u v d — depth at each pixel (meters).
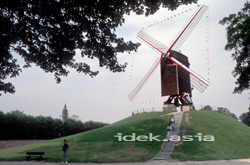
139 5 12.34
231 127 28.69
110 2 11.66
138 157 18.67
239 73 34.56
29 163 16.59
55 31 11.98
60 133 58.06
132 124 32.47
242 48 31.20
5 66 13.41
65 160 16.88
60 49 12.56
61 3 11.26
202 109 40.97
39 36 12.55
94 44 13.00
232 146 22.20
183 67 37.81
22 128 49.12
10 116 47.53
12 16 11.70
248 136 25.58
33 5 11.25
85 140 28.36
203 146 21.89
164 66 40.59
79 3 11.34
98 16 12.34
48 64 13.42
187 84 38.34
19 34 11.71
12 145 40.94
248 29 27.80
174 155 19.03
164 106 40.41
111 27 13.02
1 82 13.40
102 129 33.50
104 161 17.19
